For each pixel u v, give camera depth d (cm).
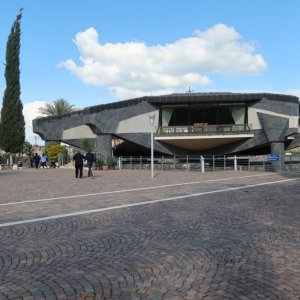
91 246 697
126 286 492
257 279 516
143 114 4225
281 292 470
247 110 4175
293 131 3903
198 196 1455
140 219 972
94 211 1103
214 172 3103
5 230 841
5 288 486
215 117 4272
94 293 468
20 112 4766
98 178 2461
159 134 4225
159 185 1925
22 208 1168
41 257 627
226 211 1089
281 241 730
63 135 4575
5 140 4691
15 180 2325
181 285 495
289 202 1260
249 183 2000
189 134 4181
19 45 4772
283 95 3931
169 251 660
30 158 4856
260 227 862
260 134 4116
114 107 4122
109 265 580
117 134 4162
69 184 2011
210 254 641
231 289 480
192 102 4178
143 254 641
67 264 586
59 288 485
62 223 921
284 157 3988
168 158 4178
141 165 3884
